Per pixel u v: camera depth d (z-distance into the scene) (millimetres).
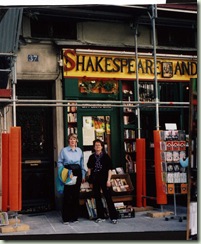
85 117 8250
